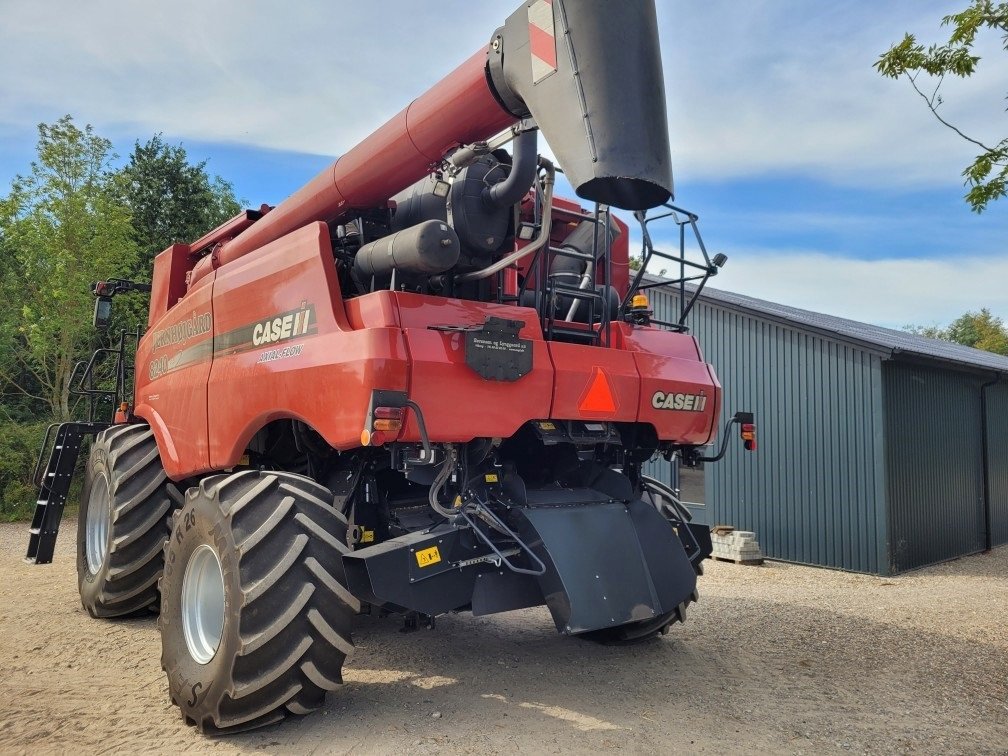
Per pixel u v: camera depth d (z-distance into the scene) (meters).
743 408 11.53
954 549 11.90
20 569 8.02
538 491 4.21
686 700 4.06
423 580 3.57
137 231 18.11
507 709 3.84
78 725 3.56
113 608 5.50
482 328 3.70
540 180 4.08
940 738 3.60
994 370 12.67
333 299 3.74
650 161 3.15
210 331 4.80
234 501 3.58
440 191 3.90
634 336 4.59
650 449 4.81
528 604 3.86
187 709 3.53
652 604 3.94
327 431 3.59
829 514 10.50
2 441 14.17
